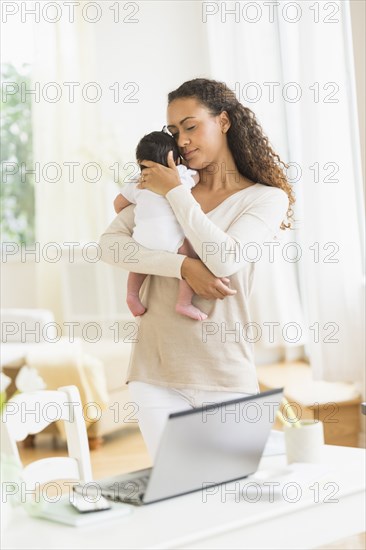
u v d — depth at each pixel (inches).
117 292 381.4
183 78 380.5
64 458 130.6
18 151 433.7
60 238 402.9
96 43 393.4
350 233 266.8
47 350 298.7
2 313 348.8
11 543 95.7
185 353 140.0
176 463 105.6
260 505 103.6
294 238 334.0
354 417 262.4
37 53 399.5
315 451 121.4
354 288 265.7
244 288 143.9
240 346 141.6
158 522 99.7
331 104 266.8
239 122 146.9
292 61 318.3
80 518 100.3
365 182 244.4
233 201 145.9
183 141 145.4
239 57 330.3
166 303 142.9
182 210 141.0
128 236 150.6
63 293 389.4
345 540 204.4
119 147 394.0
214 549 97.5
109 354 307.0
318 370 278.7
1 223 432.5
